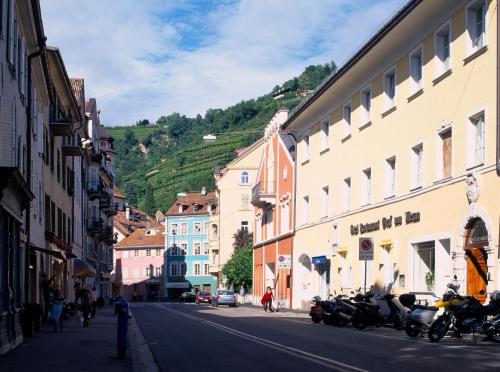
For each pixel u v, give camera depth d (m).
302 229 46.44
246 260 79.56
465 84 24.50
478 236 23.58
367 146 34.22
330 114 40.53
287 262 47.94
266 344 18.45
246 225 93.88
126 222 131.38
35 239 29.14
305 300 46.56
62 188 41.12
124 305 15.98
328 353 15.82
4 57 18.97
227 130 171.62
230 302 61.75
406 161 29.45
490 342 18.64
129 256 121.94
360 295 26.09
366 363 13.72
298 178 47.81
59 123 35.25
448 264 25.89
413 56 29.12
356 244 35.19
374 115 33.31
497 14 22.14
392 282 30.30
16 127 21.67
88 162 63.59
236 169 94.81
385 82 32.03
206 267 112.56
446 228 25.55
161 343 19.75
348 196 37.75
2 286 16.67
